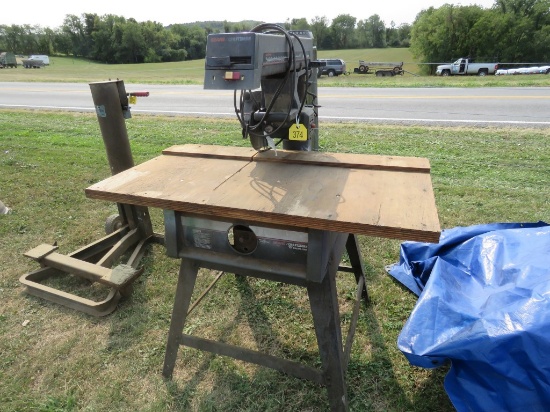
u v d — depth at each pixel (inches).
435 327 63.9
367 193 52.1
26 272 100.3
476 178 149.5
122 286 85.2
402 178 57.8
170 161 69.2
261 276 56.6
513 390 52.7
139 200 53.2
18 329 81.2
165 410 63.8
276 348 76.4
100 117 98.4
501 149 181.9
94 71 1117.1
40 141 221.9
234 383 68.4
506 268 72.6
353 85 491.8
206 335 79.7
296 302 88.8
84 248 101.3
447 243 93.2
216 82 48.1
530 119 241.0
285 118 59.2
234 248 57.2
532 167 158.4
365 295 86.8
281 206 48.2
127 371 71.2
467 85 452.8
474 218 118.7
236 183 57.0
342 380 57.4
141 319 83.9
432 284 72.6
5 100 395.2
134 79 674.8
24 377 70.0
